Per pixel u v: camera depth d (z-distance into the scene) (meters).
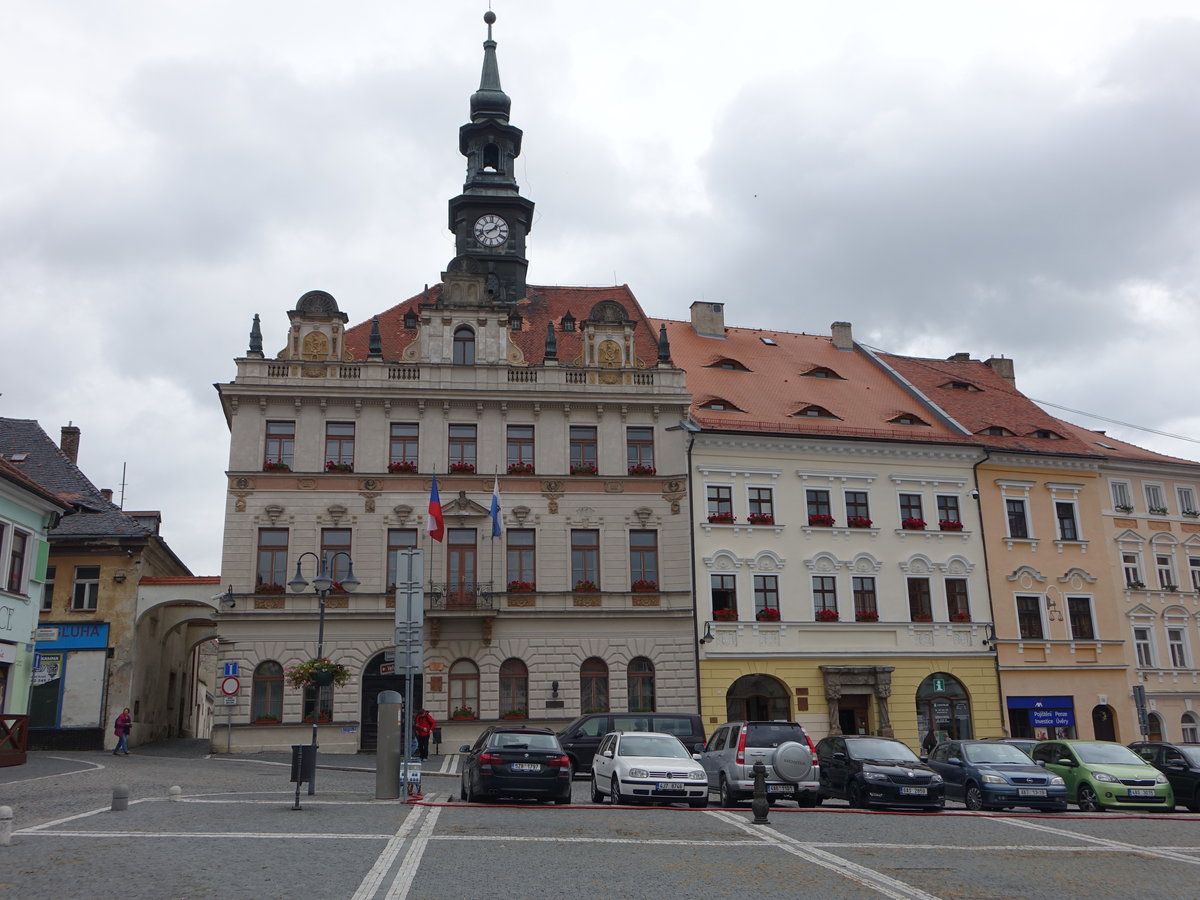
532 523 45.78
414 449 46.12
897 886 13.56
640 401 47.53
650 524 46.62
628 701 44.69
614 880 13.52
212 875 13.31
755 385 53.81
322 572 33.22
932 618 49.12
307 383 45.56
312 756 21.67
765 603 47.06
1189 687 53.00
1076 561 52.47
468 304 48.06
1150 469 55.75
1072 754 27.50
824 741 27.73
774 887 13.27
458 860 14.89
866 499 49.88
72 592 47.28
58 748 45.28
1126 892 13.61
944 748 28.12
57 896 11.98
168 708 56.06
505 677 44.19
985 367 64.56
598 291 58.72
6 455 47.88
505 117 59.69
